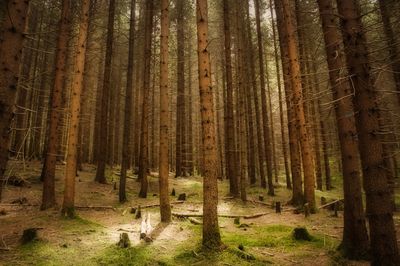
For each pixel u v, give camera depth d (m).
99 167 17.33
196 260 6.81
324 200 14.53
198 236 8.72
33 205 11.65
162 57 11.02
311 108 18.64
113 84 26.33
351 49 5.01
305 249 7.48
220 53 25.77
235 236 8.73
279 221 11.24
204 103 7.94
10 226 8.94
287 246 7.77
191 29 26.42
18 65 4.35
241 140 15.45
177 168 23.05
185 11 23.91
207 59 8.20
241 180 14.98
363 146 4.89
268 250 7.52
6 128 4.12
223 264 6.56
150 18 17.05
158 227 9.52
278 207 12.77
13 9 4.34
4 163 4.09
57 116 11.88
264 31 24.50
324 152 21.34
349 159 6.95
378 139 4.84
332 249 7.22
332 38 6.93
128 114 14.80
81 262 6.50
